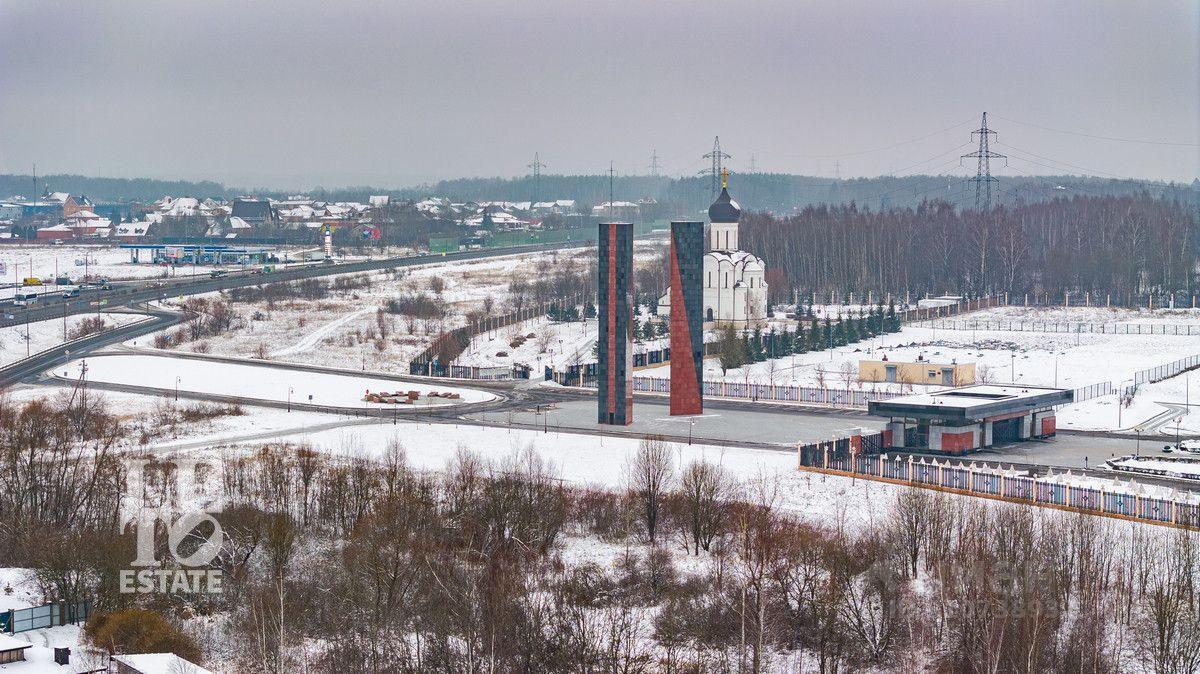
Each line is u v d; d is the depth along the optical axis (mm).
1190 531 160000
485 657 127375
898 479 192750
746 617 139000
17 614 140250
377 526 160500
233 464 198375
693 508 168625
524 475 186625
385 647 131250
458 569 151125
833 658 129250
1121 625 138125
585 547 168625
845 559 147000
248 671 128750
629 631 137500
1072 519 157750
